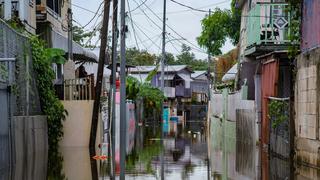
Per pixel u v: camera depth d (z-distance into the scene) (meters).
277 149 18.41
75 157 18.03
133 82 44.41
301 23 17.48
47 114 20.22
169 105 68.31
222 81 38.12
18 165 15.09
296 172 14.29
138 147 23.47
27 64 18.02
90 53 29.62
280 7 21.05
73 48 27.69
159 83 71.62
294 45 17.88
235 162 17.12
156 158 18.44
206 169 15.23
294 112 17.06
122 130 22.61
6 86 14.81
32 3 24.00
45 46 24.38
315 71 15.34
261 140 21.52
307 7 16.86
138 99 49.91
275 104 18.53
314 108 15.23
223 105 32.56
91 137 21.41
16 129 15.40
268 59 20.48
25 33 20.30
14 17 20.66
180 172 14.51
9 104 14.82
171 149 22.41
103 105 31.00
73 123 21.81
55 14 27.86
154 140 28.59
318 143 14.83
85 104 21.88
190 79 76.06
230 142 26.77
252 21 22.47
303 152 16.06
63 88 22.30
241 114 25.33
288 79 20.45
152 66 70.81
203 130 41.56
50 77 20.75
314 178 12.95
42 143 18.84
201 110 70.38
